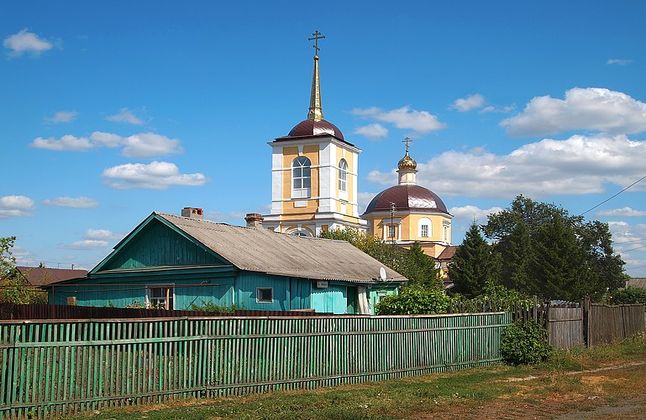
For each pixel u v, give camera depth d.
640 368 23.48
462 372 21.98
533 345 24.42
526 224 94.62
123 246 30.91
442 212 88.38
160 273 30.14
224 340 15.85
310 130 66.88
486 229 98.69
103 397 13.84
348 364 18.66
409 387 17.98
